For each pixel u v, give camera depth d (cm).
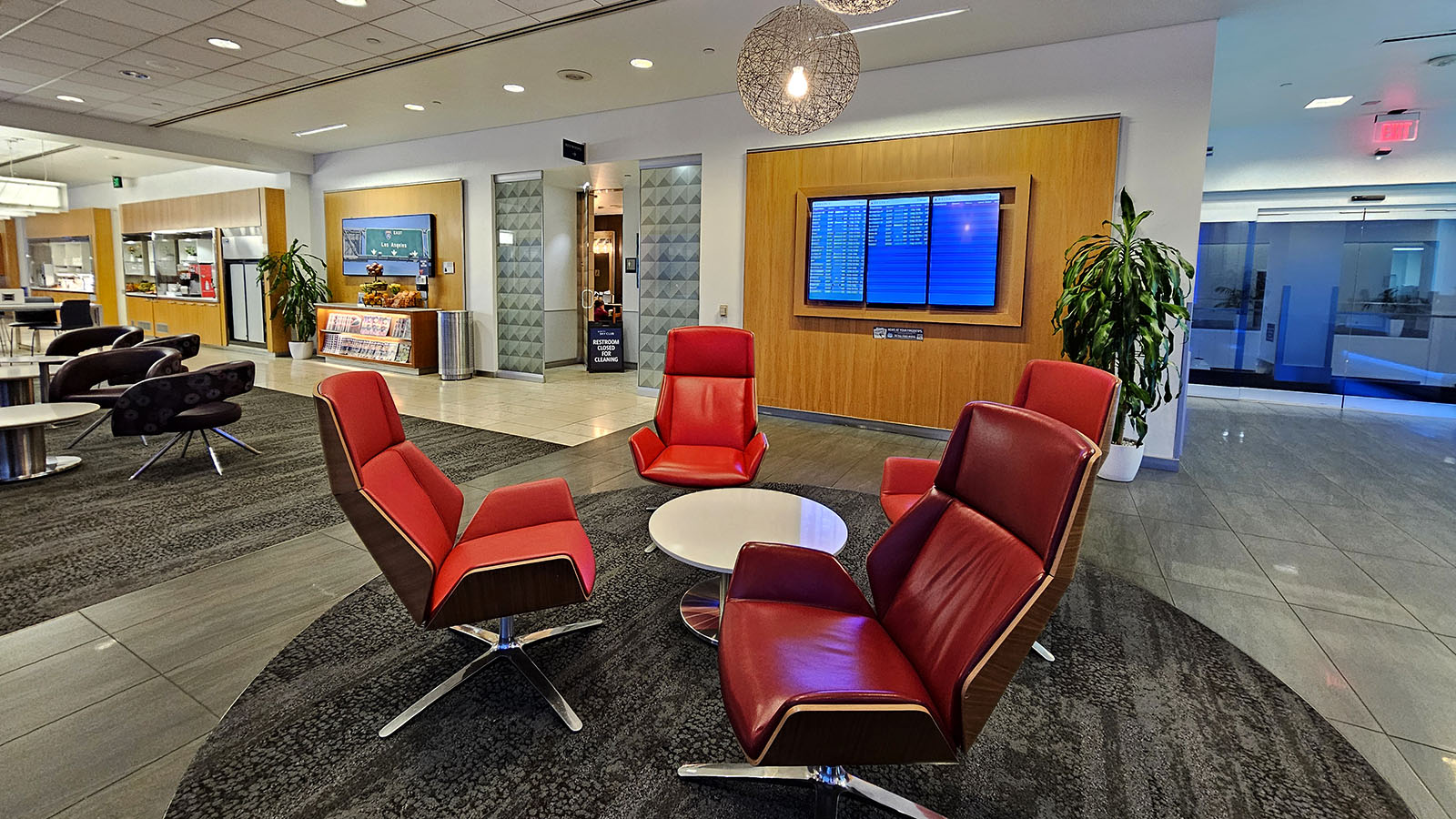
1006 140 538
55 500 387
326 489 414
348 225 1030
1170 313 434
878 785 178
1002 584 146
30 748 183
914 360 600
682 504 279
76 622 252
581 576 199
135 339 643
